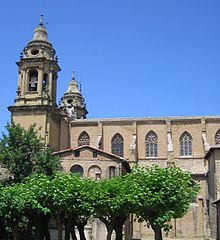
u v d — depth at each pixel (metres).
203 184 61.12
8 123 46.72
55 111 64.19
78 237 47.41
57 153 56.81
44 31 68.06
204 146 65.00
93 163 55.75
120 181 34.47
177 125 68.81
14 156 43.19
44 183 31.59
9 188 31.61
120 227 33.81
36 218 33.06
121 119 70.56
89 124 70.38
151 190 33.12
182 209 34.09
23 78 64.31
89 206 31.22
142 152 68.44
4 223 34.75
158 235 32.97
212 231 54.28
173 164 63.09
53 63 65.56
